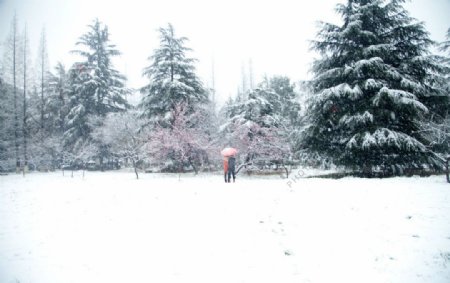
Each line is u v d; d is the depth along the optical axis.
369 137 13.20
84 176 20.52
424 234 5.24
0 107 28.12
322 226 6.07
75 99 29.95
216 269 4.34
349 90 13.84
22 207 8.87
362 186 10.12
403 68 14.84
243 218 6.91
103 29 30.52
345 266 4.28
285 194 9.38
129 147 21.83
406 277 3.86
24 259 4.86
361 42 15.92
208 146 20.27
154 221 6.92
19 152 28.59
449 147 15.20
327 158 16.67
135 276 4.16
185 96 21.47
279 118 23.02
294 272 4.18
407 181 11.01
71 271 4.37
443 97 14.55
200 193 10.34
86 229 6.45
